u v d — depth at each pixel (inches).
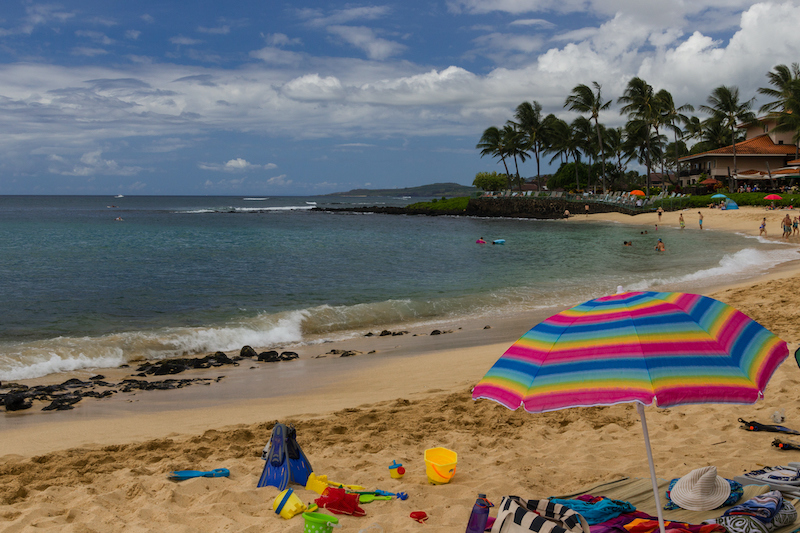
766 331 111.6
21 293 708.7
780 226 1562.5
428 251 1314.0
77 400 337.1
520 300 701.3
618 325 106.0
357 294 744.3
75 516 169.8
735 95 2299.5
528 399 100.0
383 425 269.9
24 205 4995.1
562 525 131.0
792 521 148.2
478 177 4259.4
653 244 1365.7
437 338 514.6
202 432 271.9
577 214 2684.5
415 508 176.7
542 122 3026.6
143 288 763.4
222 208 4707.2
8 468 218.7
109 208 4503.0
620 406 285.1
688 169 2876.5
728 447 221.8
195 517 167.6
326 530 150.9
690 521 153.8
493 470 209.3
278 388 368.2
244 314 611.8
